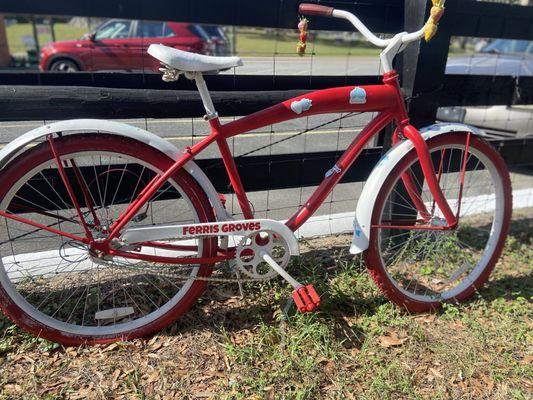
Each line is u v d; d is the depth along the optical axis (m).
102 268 2.40
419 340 2.05
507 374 1.89
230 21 2.41
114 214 2.39
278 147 3.70
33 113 2.02
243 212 2.03
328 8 2.06
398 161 2.10
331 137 2.91
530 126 4.52
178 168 1.86
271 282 2.38
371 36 2.00
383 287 2.20
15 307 1.89
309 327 2.02
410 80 2.52
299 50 2.09
